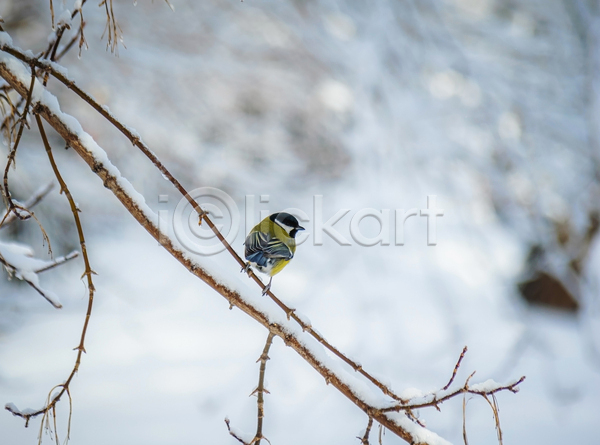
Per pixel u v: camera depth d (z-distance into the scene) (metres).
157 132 14.97
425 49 13.61
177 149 15.12
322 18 14.59
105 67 14.50
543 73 13.82
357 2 14.23
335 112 14.69
